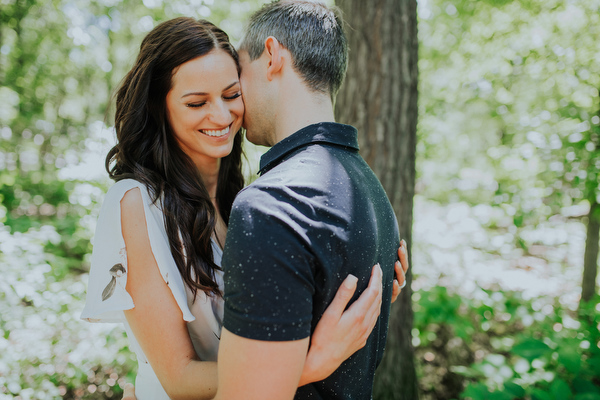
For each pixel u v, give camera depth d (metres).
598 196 3.32
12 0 6.73
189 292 1.14
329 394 0.92
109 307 1.01
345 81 2.25
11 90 7.05
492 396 2.05
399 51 2.20
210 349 1.19
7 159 7.27
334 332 0.80
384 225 1.01
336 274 0.80
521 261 5.50
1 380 2.69
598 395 1.98
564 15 4.41
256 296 0.71
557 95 4.37
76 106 9.37
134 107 1.18
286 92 1.03
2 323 3.08
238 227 0.76
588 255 4.01
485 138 7.43
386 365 2.45
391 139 2.22
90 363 2.96
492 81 5.38
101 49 8.62
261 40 1.08
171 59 1.11
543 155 3.60
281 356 0.71
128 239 1.05
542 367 2.29
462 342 3.51
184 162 1.26
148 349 1.05
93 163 4.48
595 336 2.35
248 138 1.20
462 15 5.41
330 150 0.94
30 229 3.98
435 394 3.12
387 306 1.09
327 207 0.80
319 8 1.06
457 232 4.81
